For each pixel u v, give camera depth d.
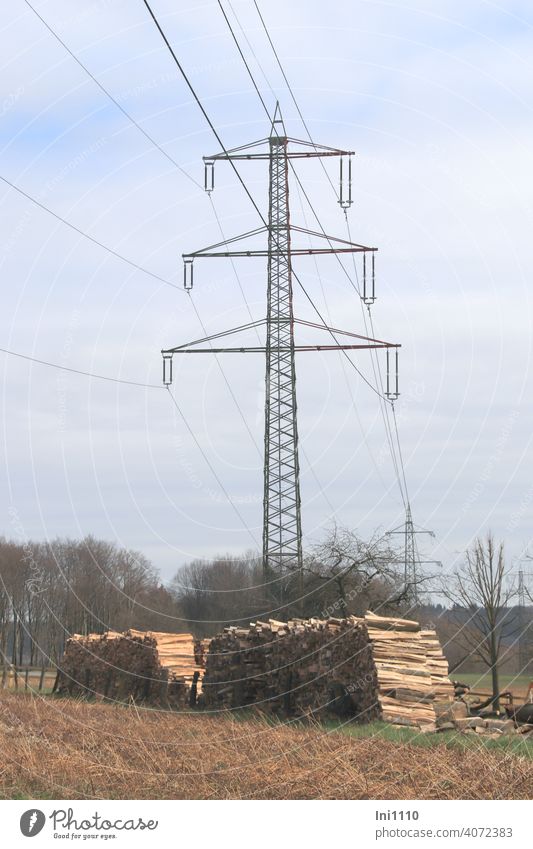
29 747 16.81
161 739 19.95
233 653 30.83
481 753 16.14
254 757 17.17
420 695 22.39
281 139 41.97
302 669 27.25
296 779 14.91
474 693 30.98
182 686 33.50
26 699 32.38
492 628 36.00
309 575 45.72
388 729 20.89
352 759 16.36
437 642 24.25
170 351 41.47
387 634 24.25
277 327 41.97
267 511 41.56
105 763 16.48
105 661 38.50
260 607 45.97
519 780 14.66
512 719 22.97
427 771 15.05
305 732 21.47
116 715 26.92
